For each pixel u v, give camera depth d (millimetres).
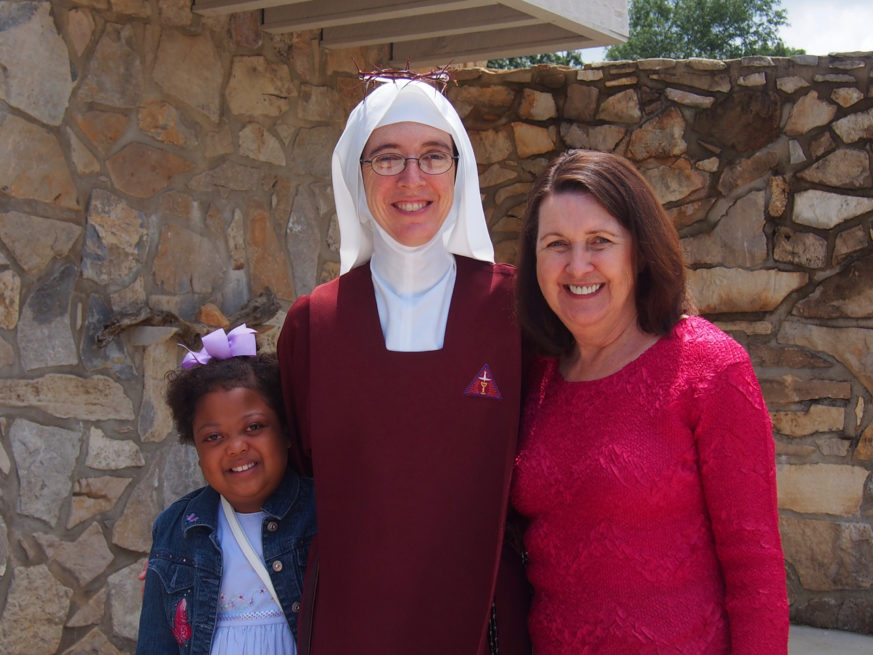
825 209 4133
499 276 2002
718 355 1581
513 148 4715
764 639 1506
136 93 3359
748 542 1532
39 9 3027
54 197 3102
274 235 3936
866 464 4055
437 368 1884
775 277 4211
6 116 2945
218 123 3684
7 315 2980
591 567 1620
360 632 1813
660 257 1636
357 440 1882
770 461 1553
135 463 3373
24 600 3043
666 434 1588
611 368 1701
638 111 4449
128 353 3354
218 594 1979
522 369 1914
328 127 4195
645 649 1557
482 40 4223
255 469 2004
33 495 3064
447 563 1820
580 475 1634
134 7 3334
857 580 4047
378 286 1978
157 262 3449
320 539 1880
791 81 4191
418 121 1956
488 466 1850
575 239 1642
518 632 1864
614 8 3838
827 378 4117
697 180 4344
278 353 2066
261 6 3457
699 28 22172
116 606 3316
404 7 3498
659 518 1593
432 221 1954
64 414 3150
